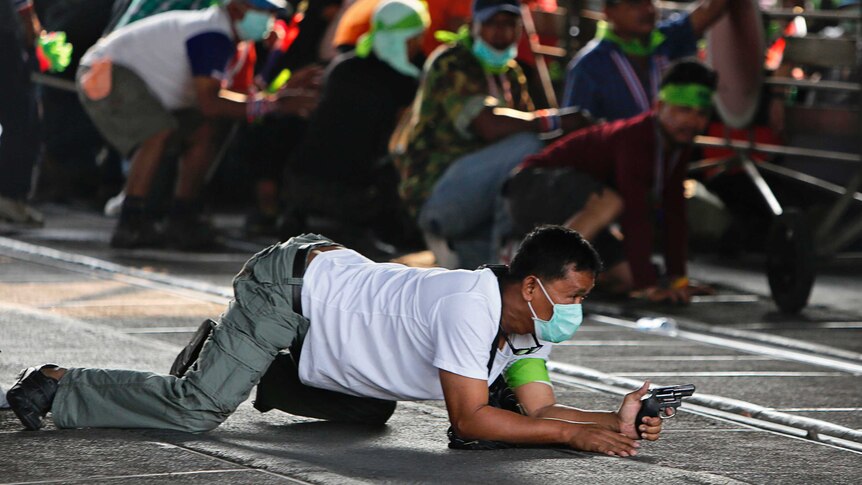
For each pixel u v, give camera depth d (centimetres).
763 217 2097
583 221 1596
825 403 1085
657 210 1700
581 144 1634
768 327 1514
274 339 873
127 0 2133
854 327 1533
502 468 789
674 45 1878
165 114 1934
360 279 867
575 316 809
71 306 1441
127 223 1958
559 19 2186
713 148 2009
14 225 2133
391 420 956
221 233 2206
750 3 1734
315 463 791
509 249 1675
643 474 782
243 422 931
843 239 1736
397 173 2084
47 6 2412
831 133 1833
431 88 1758
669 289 1647
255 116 1922
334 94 2025
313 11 2222
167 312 1428
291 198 2062
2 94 2028
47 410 868
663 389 845
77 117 2430
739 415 1023
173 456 789
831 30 2189
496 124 1711
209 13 1919
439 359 816
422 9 2030
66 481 724
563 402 1053
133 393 865
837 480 813
